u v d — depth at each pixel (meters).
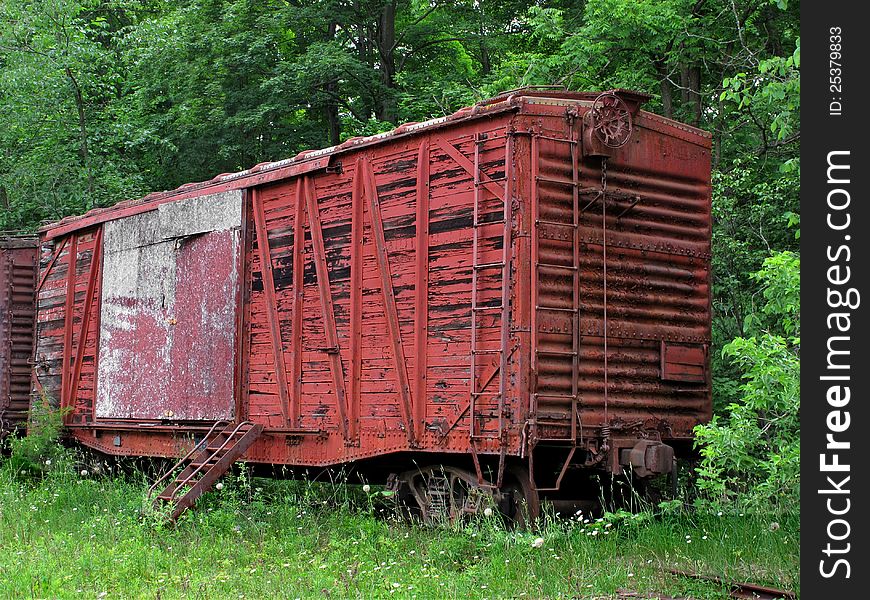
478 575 8.69
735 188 15.93
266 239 13.43
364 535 10.34
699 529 10.31
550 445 10.31
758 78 11.74
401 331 11.36
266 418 13.12
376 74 27.12
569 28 20.41
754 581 8.47
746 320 14.32
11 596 8.09
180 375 14.42
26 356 19.00
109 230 16.47
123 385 15.66
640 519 10.13
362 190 12.10
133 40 27.12
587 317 10.58
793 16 18.41
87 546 9.99
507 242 10.20
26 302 19.03
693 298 11.73
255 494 12.84
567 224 10.48
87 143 25.97
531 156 10.35
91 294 16.84
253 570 9.06
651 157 11.34
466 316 10.63
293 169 12.93
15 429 18.20
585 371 10.48
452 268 10.84
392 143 11.70
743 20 18.25
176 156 29.14
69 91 25.78
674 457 11.25
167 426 14.47
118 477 16.03
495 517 10.14
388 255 11.63
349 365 11.95
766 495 9.57
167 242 14.93
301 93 26.34
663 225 11.43
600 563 9.04
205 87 27.50
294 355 12.74
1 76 24.70
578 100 10.78
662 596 8.06
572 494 11.59
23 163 25.45
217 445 12.98
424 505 11.34
